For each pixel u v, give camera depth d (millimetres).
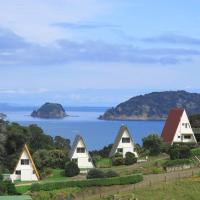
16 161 131625
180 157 134000
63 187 111000
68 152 143375
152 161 136000
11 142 140375
